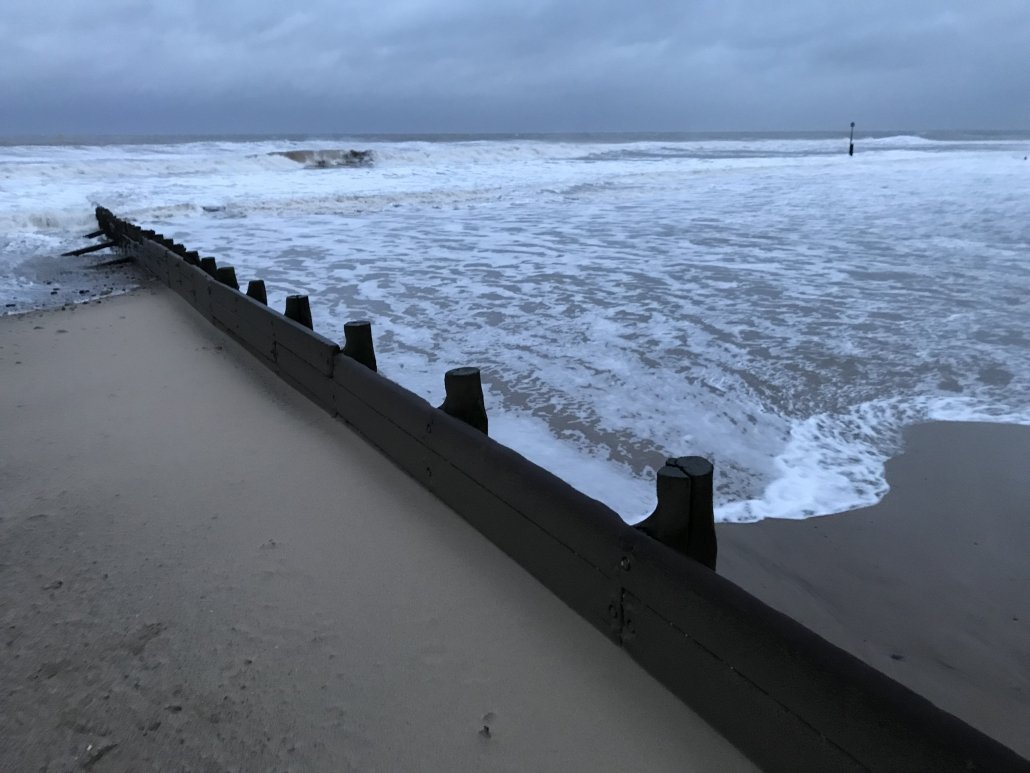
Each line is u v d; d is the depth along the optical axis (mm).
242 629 2340
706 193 21844
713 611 1783
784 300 8203
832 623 2840
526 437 4570
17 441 3939
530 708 1974
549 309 7914
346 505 3156
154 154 38969
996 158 38125
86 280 9938
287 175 29031
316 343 4301
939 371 5812
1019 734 2268
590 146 61031
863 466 4270
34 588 2588
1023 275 9367
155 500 3236
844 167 33500
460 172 31000
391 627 2328
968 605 2973
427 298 8555
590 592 2256
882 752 1396
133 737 1923
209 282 6578
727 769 1734
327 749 1867
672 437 4613
